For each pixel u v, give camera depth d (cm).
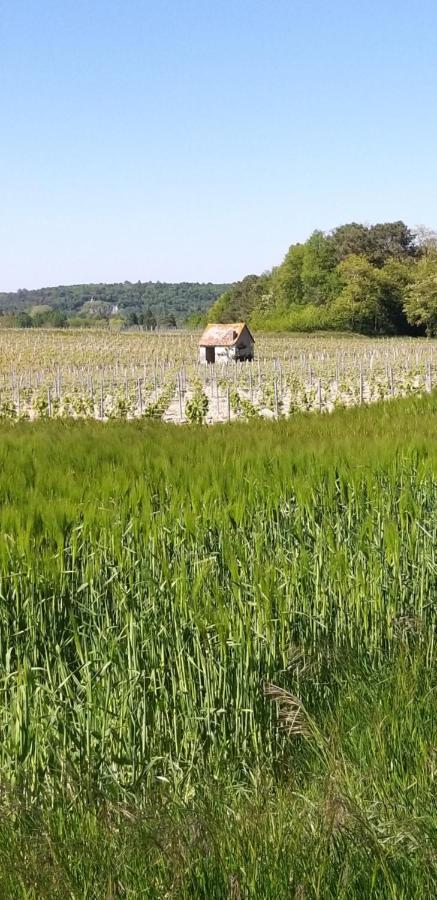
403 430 1230
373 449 902
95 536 632
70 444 1001
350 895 386
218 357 7094
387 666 636
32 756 548
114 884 393
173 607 600
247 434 1169
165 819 430
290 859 397
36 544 609
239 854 402
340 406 1856
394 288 13275
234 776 558
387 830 418
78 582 627
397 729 529
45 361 7525
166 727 585
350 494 780
